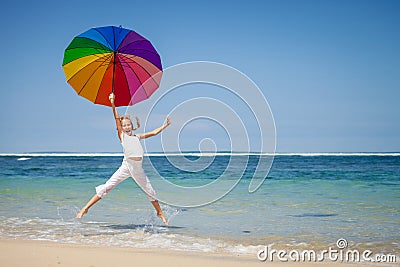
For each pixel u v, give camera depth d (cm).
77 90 785
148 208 893
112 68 764
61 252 534
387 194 1105
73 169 2083
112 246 579
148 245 589
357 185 1334
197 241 614
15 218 784
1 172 1911
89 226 717
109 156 4281
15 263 483
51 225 724
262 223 741
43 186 1309
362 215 810
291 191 1186
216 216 812
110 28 748
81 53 742
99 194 722
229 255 536
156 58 767
